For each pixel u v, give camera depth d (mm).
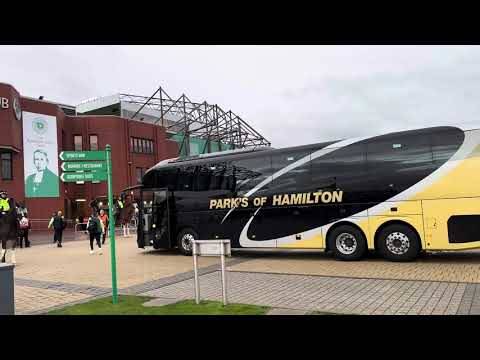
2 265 5996
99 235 18328
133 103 55688
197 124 61469
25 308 7805
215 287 9172
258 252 15961
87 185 41312
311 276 10078
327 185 12930
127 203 35000
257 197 14180
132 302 7867
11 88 31250
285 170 13750
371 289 8305
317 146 13273
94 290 9375
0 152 32156
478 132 11078
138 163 45000
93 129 42156
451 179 11242
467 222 11008
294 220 13438
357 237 12375
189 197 15727
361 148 12531
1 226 15125
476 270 10164
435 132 11562
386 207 12008
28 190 33812
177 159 16594
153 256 16031
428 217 11453
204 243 7461
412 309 6684
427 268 10609
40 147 35062
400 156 11953
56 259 16062
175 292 8820
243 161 14641
